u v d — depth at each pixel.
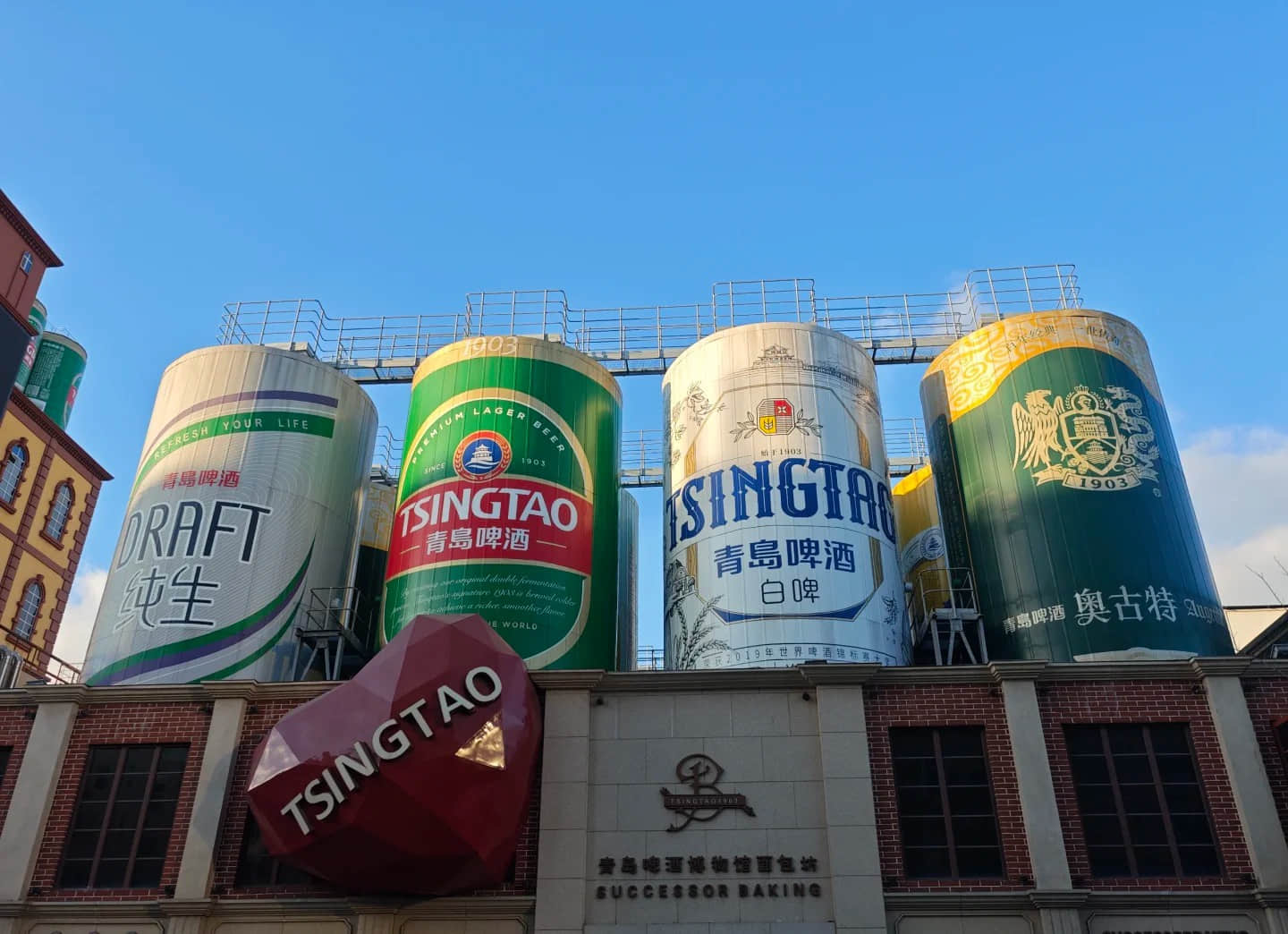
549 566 25.78
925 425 31.23
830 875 19.47
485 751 19.06
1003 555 26.44
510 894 19.64
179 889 20.09
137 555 26.34
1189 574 25.02
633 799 20.45
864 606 24.80
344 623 27.58
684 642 25.53
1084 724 20.80
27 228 34.25
